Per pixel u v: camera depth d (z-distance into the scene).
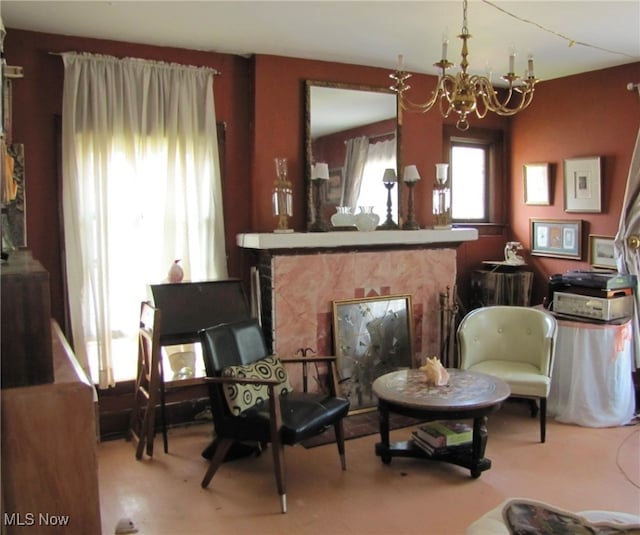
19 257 2.59
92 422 2.03
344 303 4.21
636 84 4.14
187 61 3.93
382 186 4.55
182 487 3.10
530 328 4.05
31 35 3.50
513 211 5.29
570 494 2.98
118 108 3.68
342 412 3.22
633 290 4.12
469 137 5.13
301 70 4.21
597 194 4.54
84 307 3.65
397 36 3.64
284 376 3.38
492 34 3.59
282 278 3.98
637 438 3.71
